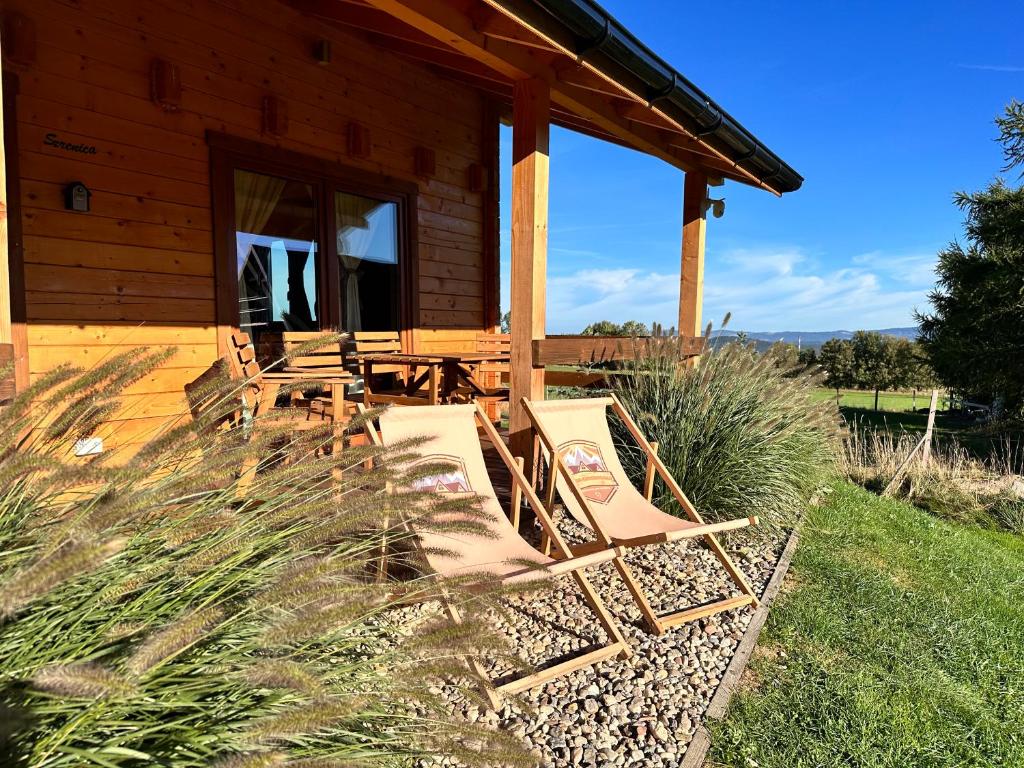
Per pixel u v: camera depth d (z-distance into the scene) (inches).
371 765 43.4
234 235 178.5
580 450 146.5
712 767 76.7
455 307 262.7
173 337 165.5
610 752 76.2
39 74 138.1
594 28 118.0
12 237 134.3
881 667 104.7
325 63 196.7
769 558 152.7
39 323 140.3
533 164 139.4
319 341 69.8
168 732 38.9
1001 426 514.6
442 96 248.1
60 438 49.9
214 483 51.7
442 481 116.8
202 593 47.8
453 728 48.3
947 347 546.9
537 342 145.7
